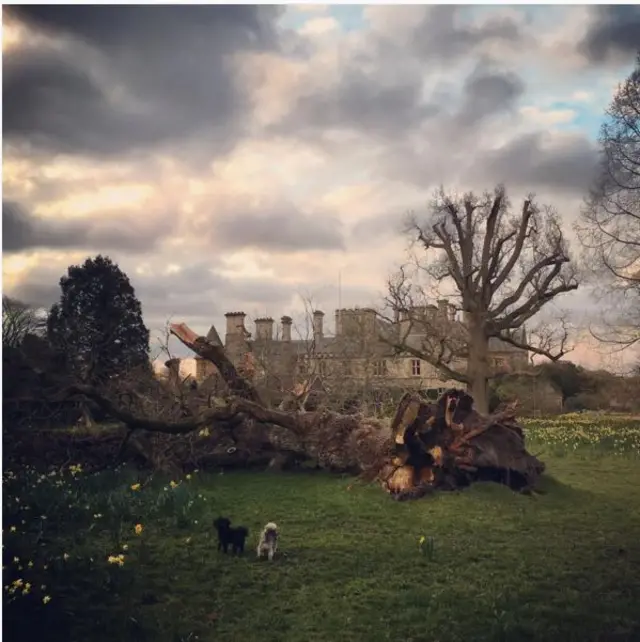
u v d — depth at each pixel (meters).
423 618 7.09
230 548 9.47
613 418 31.00
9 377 15.00
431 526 11.00
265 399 21.22
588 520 11.49
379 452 14.38
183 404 17.92
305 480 15.28
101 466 15.73
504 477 14.09
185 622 6.91
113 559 8.12
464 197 34.88
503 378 40.25
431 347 37.06
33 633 6.59
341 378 25.92
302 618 7.09
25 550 8.87
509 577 8.38
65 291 28.30
